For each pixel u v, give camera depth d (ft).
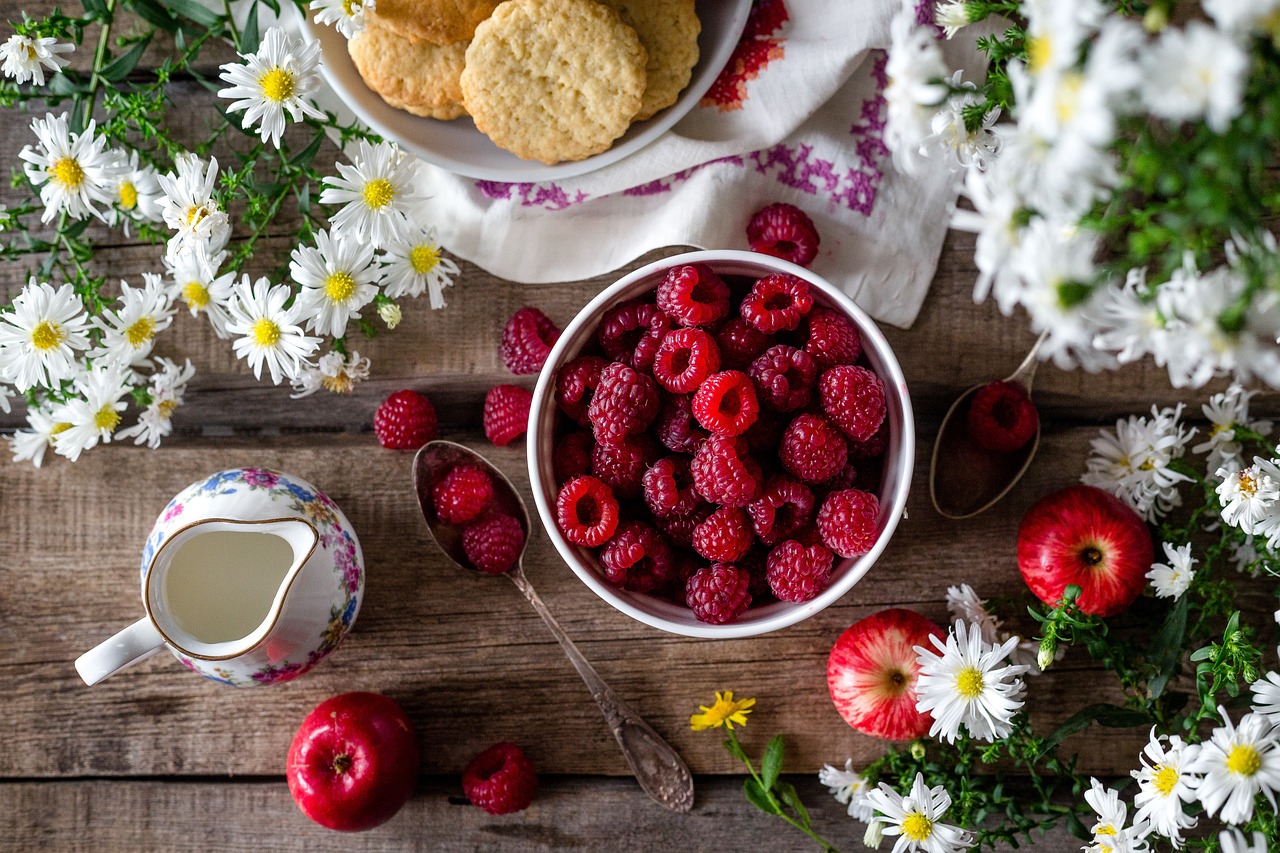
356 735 1.90
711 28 1.90
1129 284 1.47
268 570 1.92
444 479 1.95
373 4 1.80
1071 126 1.18
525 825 2.02
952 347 1.99
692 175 1.97
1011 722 1.85
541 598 2.01
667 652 2.01
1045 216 1.33
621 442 1.77
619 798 2.02
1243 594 1.98
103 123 1.99
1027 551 1.91
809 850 2.00
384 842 2.02
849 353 1.78
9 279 2.02
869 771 1.95
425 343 2.01
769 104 1.93
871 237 1.97
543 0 1.84
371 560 2.01
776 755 1.95
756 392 1.77
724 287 1.80
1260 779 1.60
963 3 1.55
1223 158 1.23
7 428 2.04
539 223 1.98
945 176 1.96
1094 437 1.99
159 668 2.02
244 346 1.88
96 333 1.99
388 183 1.86
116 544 2.02
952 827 1.84
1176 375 1.37
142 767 2.03
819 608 1.77
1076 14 1.21
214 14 1.86
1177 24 1.83
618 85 1.84
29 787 2.03
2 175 2.01
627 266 2.01
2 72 1.99
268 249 2.00
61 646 2.02
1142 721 1.82
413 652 2.02
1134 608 1.95
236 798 2.02
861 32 1.90
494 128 1.86
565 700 2.02
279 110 1.80
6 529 2.02
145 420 1.95
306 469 2.02
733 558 1.77
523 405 1.95
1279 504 1.70
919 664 1.88
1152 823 1.69
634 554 1.77
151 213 1.93
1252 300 1.32
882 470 1.84
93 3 1.85
